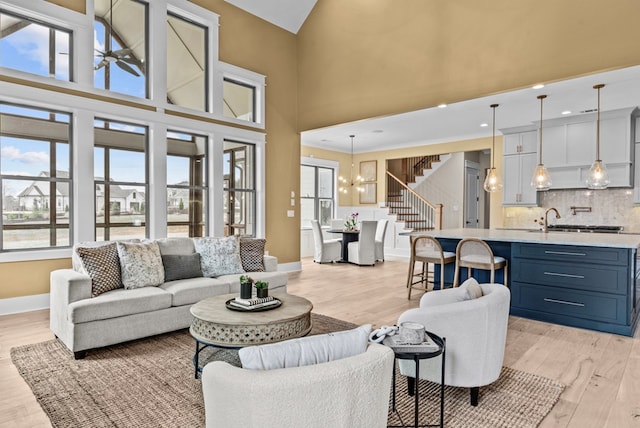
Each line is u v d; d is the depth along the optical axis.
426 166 11.14
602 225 6.53
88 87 4.61
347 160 10.73
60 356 3.00
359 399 1.23
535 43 4.48
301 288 5.66
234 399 1.14
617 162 5.92
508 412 2.24
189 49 5.85
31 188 4.36
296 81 7.30
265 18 6.71
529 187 7.02
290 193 7.22
